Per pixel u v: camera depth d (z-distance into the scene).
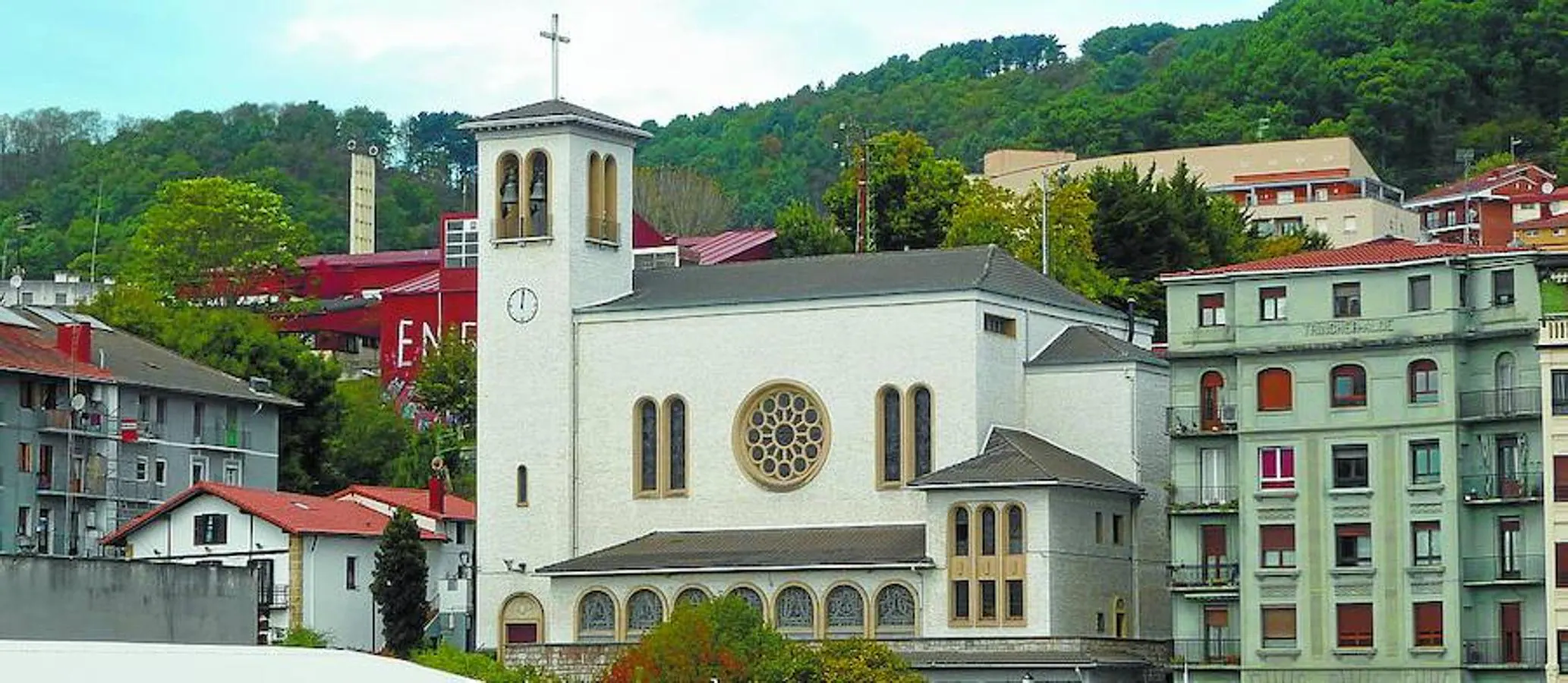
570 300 142.75
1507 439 122.50
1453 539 122.38
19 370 156.50
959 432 134.00
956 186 191.75
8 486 155.88
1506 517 122.06
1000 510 128.88
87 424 161.25
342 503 160.25
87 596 87.94
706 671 123.12
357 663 73.50
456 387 199.00
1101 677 127.06
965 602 129.12
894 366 135.75
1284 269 127.50
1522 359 122.06
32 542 157.12
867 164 192.00
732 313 139.50
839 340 137.12
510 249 144.25
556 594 137.25
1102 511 132.00
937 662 128.00
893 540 133.12
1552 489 120.69
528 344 143.50
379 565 143.50
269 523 150.88
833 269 140.75
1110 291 175.12
